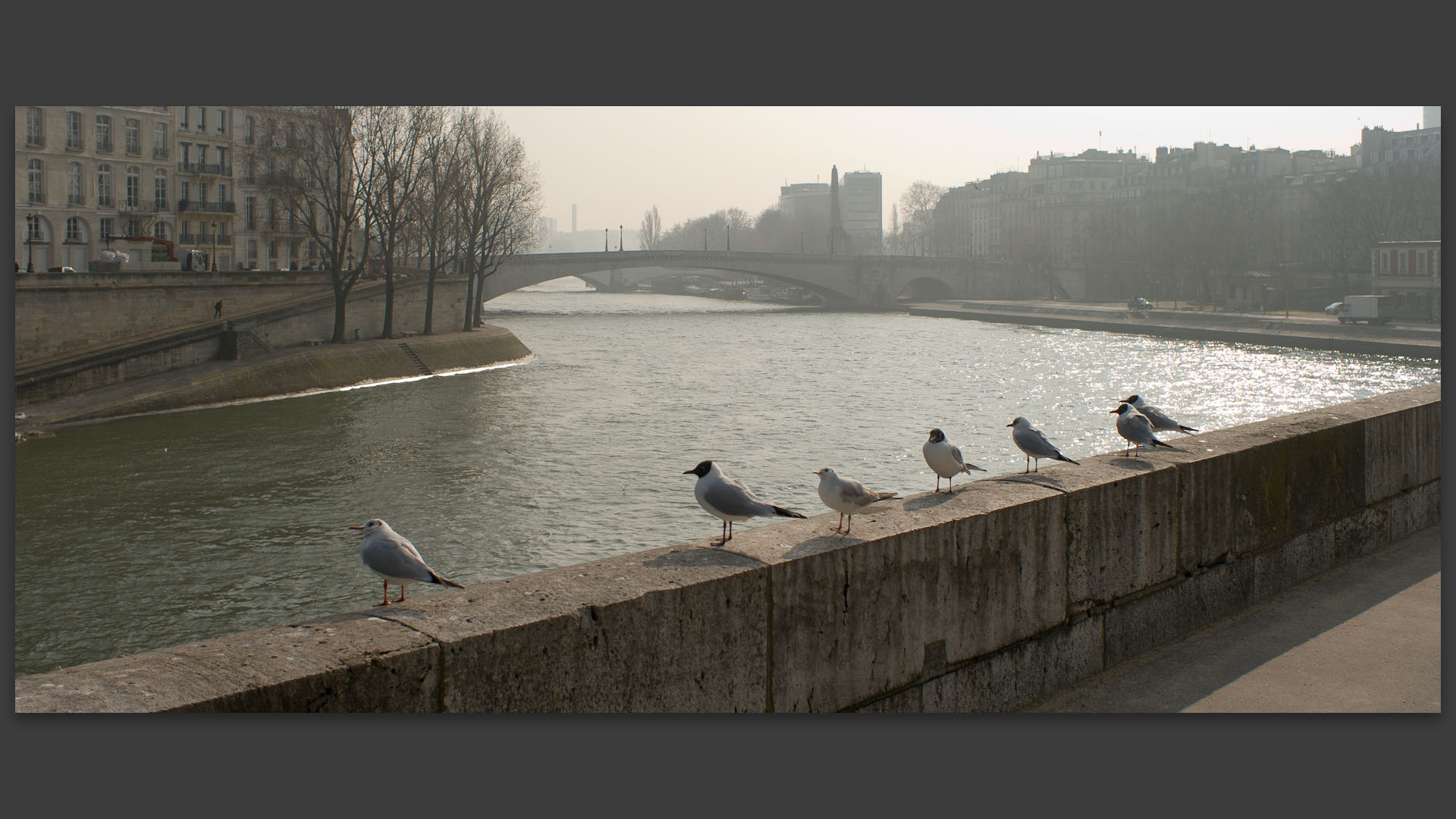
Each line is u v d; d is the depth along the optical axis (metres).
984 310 152.88
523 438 49.16
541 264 143.25
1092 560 8.58
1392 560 11.46
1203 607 9.60
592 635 5.94
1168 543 9.24
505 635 5.64
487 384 69.69
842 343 103.50
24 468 42.31
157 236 85.44
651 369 78.69
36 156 74.62
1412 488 12.63
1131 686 8.24
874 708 7.22
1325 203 124.69
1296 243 137.38
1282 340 98.31
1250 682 8.10
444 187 83.31
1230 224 131.38
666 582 6.32
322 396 63.59
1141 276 157.38
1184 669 8.50
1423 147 154.88
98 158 79.44
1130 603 8.93
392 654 5.31
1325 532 11.11
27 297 56.41
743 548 7.02
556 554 30.91
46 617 26.12
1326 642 8.88
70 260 77.69
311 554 30.95
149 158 83.69
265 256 95.31
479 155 90.75
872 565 7.18
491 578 28.86
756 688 6.63
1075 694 8.15
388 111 77.88
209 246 89.00
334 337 73.75
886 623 7.28
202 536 32.69
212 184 90.12
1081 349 97.06
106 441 48.12
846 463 43.62
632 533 32.97
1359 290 120.31
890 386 69.12
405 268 92.25
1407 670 8.18
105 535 32.84
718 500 7.10
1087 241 172.25
